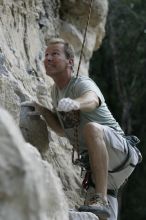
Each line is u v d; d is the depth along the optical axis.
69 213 4.76
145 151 19.59
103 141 5.52
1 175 2.58
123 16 19.73
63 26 9.12
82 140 5.81
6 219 2.56
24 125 5.83
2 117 2.78
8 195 2.58
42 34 8.20
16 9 7.37
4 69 6.05
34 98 6.91
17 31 7.34
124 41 19.73
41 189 2.70
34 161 2.93
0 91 5.38
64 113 5.79
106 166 5.47
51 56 5.75
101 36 10.05
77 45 9.31
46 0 8.54
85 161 5.77
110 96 19.92
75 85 5.68
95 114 5.72
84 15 9.34
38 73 7.41
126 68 19.86
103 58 19.80
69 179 6.75
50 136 6.72
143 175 19.23
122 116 19.45
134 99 19.86
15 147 2.63
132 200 19.05
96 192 5.38
